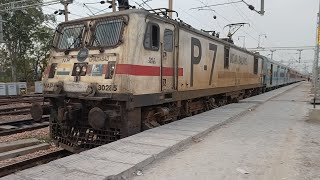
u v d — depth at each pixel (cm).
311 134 896
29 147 915
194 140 802
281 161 630
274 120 1155
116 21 851
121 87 782
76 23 937
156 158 631
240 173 556
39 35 4528
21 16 4278
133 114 816
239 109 1399
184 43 1066
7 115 1457
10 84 2983
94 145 843
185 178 530
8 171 728
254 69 2323
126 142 723
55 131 921
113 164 564
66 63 907
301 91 3188
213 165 601
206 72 1290
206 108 1405
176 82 1006
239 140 815
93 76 832
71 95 859
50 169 538
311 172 565
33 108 905
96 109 780
